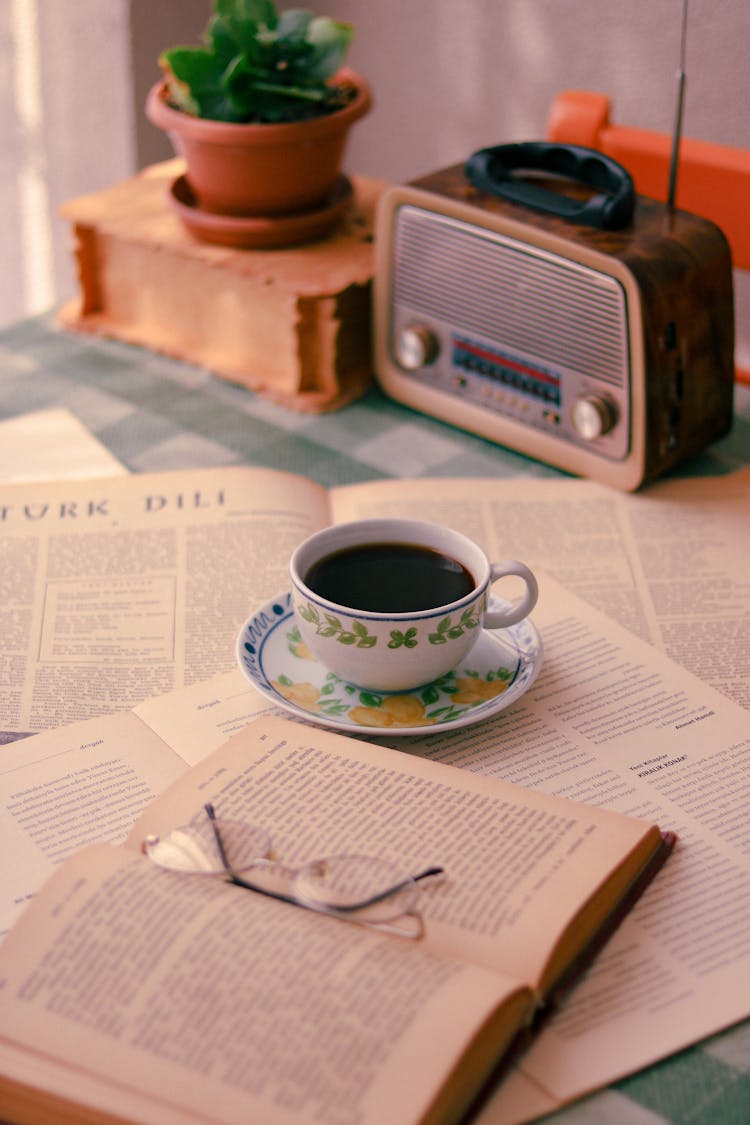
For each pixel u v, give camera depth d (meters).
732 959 0.78
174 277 1.25
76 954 0.75
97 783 0.86
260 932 0.75
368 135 1.63
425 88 1.56
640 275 1.04
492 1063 0.73
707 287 1.07
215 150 1.18
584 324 1.07
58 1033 0.72
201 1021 0.72
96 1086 0.71
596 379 1.08
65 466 1.13
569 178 1.14
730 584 1.01
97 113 1.64
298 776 0.84
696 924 0.79
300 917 0.76
